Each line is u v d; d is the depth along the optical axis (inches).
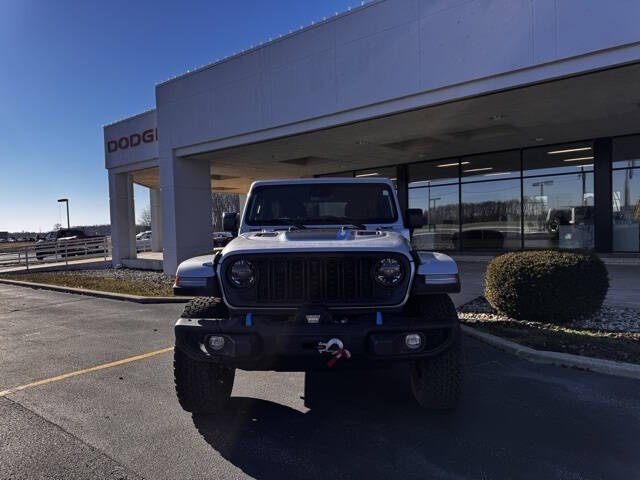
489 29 336.5
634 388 173.5
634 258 518.6
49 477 120.6
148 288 486.6
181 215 591.2
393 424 148.9
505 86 337.7
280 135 473.1
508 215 634.8
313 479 118.6
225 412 161.2
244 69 491.5
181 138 565.6
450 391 147.4
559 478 115.6
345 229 179.5
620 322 262.7
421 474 119.3
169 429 149.0
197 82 541.0
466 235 673.0
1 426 153.1
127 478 120.1
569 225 587.2
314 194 197.6
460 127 478.9
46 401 175.3
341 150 592.1
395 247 139.6
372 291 138.9
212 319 142.8
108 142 744.3
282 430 146.8
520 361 207.8
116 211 752.3
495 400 165.2
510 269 271.1
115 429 149.6
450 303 146.4
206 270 145.9
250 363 138.4
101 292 470.9
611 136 550.0
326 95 428.1
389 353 131.6
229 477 120.2
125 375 205.6
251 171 773.9
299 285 138.8
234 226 200.2
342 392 178.4
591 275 257.3
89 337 283.0
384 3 385.7
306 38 437.4
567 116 445.7
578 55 305.0
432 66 364.8
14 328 320.5
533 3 318.0
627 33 288.5
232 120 508.7
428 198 709.3
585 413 152.9
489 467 121.6
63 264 843.4
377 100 395.9
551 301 258.2
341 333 131.3
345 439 139.9
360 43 402.0
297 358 138.6
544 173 603.8
